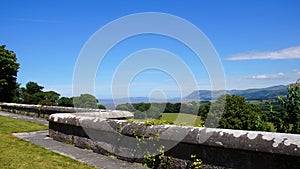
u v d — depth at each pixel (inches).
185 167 171.9
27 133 324.5
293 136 130.9
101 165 195.2
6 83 1221.7
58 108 458.9
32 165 188.7
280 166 133.0
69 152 231.8
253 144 140.1
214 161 158.4
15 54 1282.0
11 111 650.8
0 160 196.5
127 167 191.2
